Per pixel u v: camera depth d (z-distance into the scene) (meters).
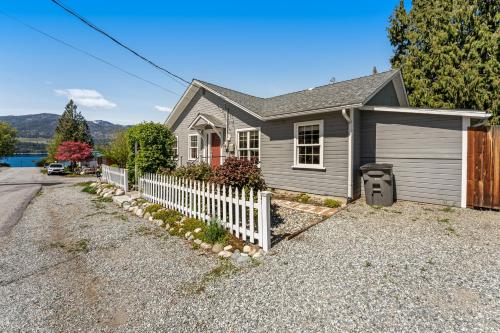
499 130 6.22
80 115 47.56
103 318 2.91
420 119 7.27
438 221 5.71
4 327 2.78
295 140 9.21
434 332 2.42
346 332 2.47
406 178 7.58
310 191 8.86
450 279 3.35
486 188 6.39
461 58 13.23
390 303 2.88
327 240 4.82
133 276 3.87
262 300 3.07
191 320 2.80
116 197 9.93
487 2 12.92
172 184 7.20
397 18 16.62
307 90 11.88
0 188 15.05
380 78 9.10
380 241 4.69
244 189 5.02
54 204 9.68
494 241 4.53
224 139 11.99
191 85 13.06
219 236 4.98
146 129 9.79
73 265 4.32
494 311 2.70
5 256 4.72
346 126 7.87
